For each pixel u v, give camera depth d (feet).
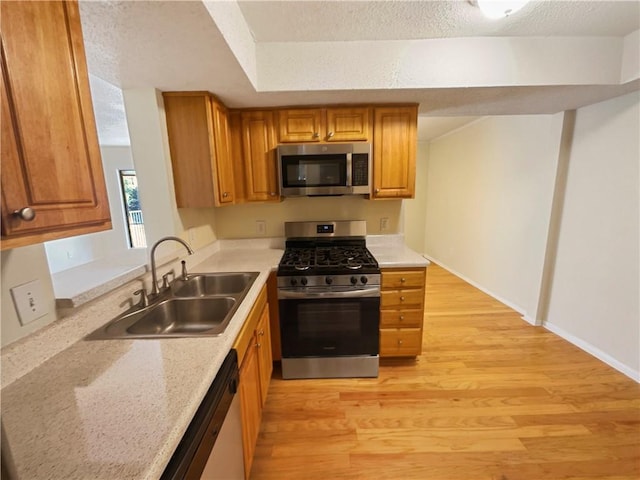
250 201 7.36
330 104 6.84
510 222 10.80
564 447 5.10
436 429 5.52
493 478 4.62
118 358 3.14
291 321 6.75
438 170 16.49
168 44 3.92
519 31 5.48
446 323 9.69
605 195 7.27
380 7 4.59
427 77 5.76
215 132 6.16
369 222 8.53
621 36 5.71
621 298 7.00
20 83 1.99
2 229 1.89
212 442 2.77
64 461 1.93
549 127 8.72
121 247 14.82
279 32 5.28
